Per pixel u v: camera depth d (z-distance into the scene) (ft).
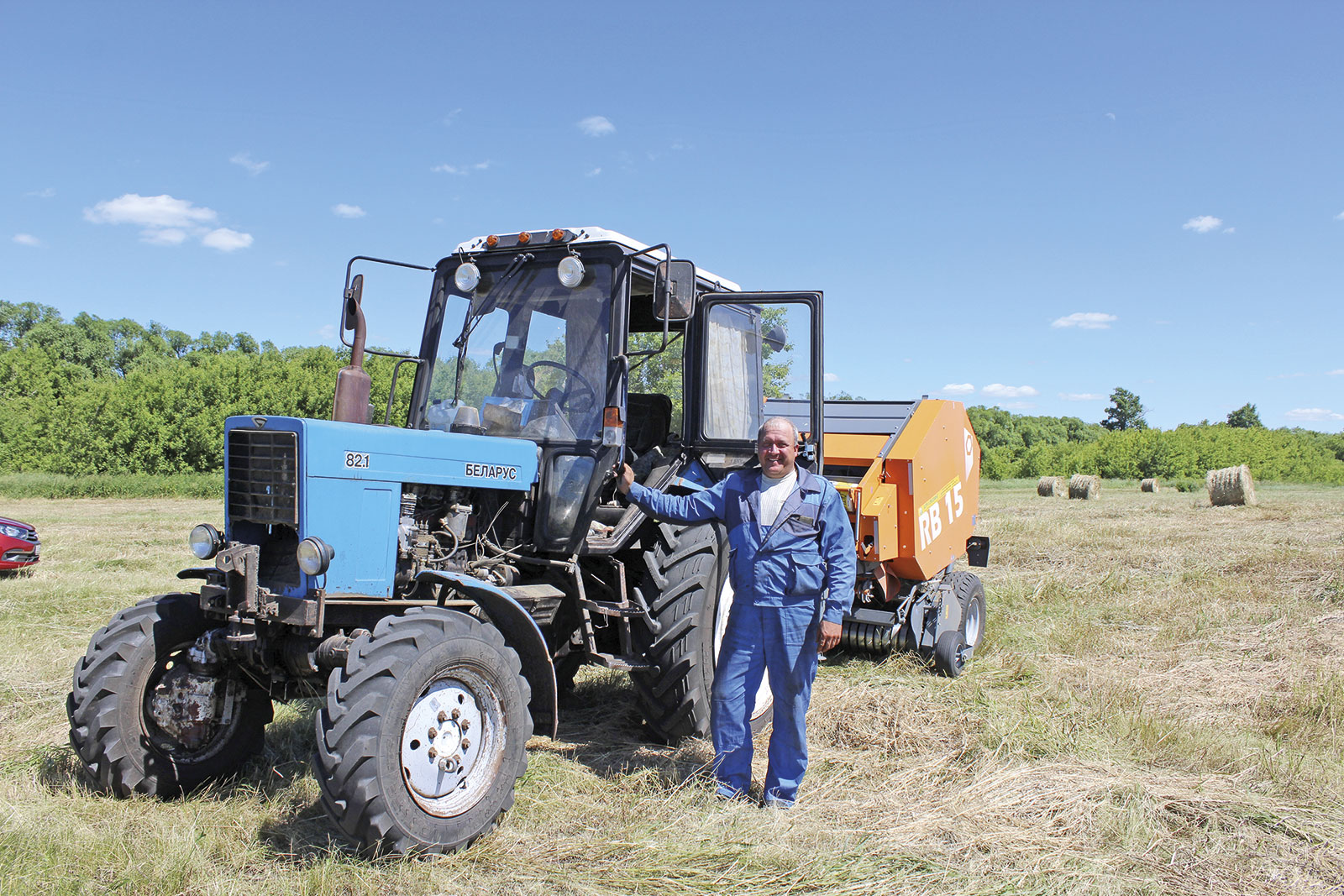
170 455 100.83
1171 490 116.26
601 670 20.38
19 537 31.76
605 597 15.64
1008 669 20.53
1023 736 15.15
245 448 12.42
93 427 100.99
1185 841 11.62
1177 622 25.11
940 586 22.33
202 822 11.58
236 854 10.62
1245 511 67.10
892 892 10.10
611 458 14.49
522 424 15.29
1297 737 15.58
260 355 117.08
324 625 11.87
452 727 11.18
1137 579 33.19
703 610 14.94
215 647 12.63
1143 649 22.54
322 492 11.66
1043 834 11.74
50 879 9.72
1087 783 13.24
